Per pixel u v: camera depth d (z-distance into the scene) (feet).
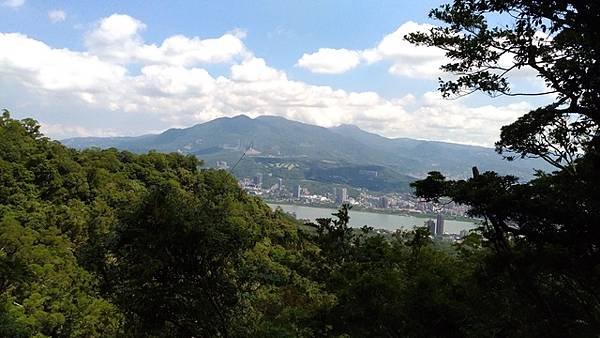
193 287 22.57
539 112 21.35
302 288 33.04
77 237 111.14
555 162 22.52
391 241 33.68
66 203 123.75
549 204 19.24
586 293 22.88
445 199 24.35
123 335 26.05
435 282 26.16
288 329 25.96
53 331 75.92
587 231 18.54
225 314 24.25
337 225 31.94
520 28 20.01
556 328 21.76
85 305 83.61
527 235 20.63
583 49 18.20
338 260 31.63
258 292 29.53
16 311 70.64
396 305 25.57
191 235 21.84
